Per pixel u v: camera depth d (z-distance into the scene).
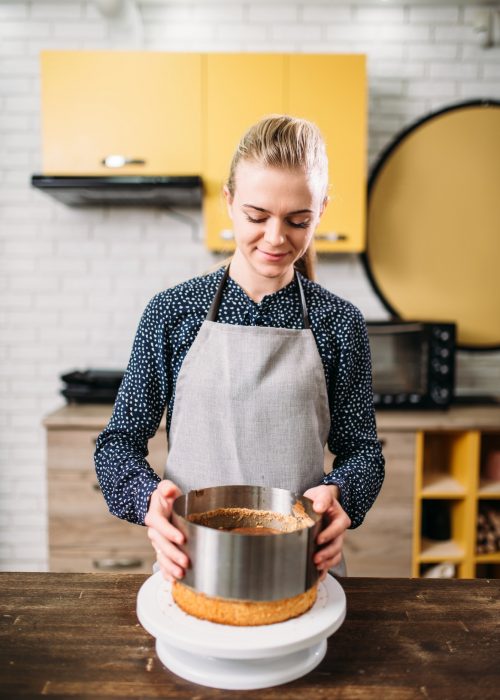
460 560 2.43
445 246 2.83
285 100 2.45
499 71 2.76
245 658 0.74
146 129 2.44
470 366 2.89
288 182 1.00
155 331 1.23
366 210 2.80
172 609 0.83
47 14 2.68
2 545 2.90
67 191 2.44
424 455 2.68
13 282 2.81
